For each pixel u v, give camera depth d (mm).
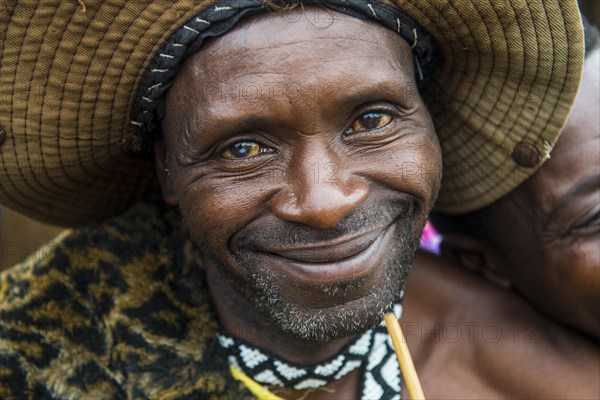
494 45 1117
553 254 1312
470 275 1464
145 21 998
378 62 1010
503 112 1219
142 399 1198
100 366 1233
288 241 1048
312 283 1049
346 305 1063
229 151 1045
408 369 1087
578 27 1096
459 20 1082
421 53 1110
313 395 1270
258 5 967
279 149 1031
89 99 1083
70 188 1277
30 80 1060
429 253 1480
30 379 1218
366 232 1042
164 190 1247
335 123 1008
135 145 1206
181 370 1218
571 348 1376
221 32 980
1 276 1344
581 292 1301
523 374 1350
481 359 1367
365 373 1255
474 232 1424
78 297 1276
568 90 1157
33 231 2551
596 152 1256
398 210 1087
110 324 1252
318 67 976
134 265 1297
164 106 1084
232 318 1258
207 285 1301
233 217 1060
